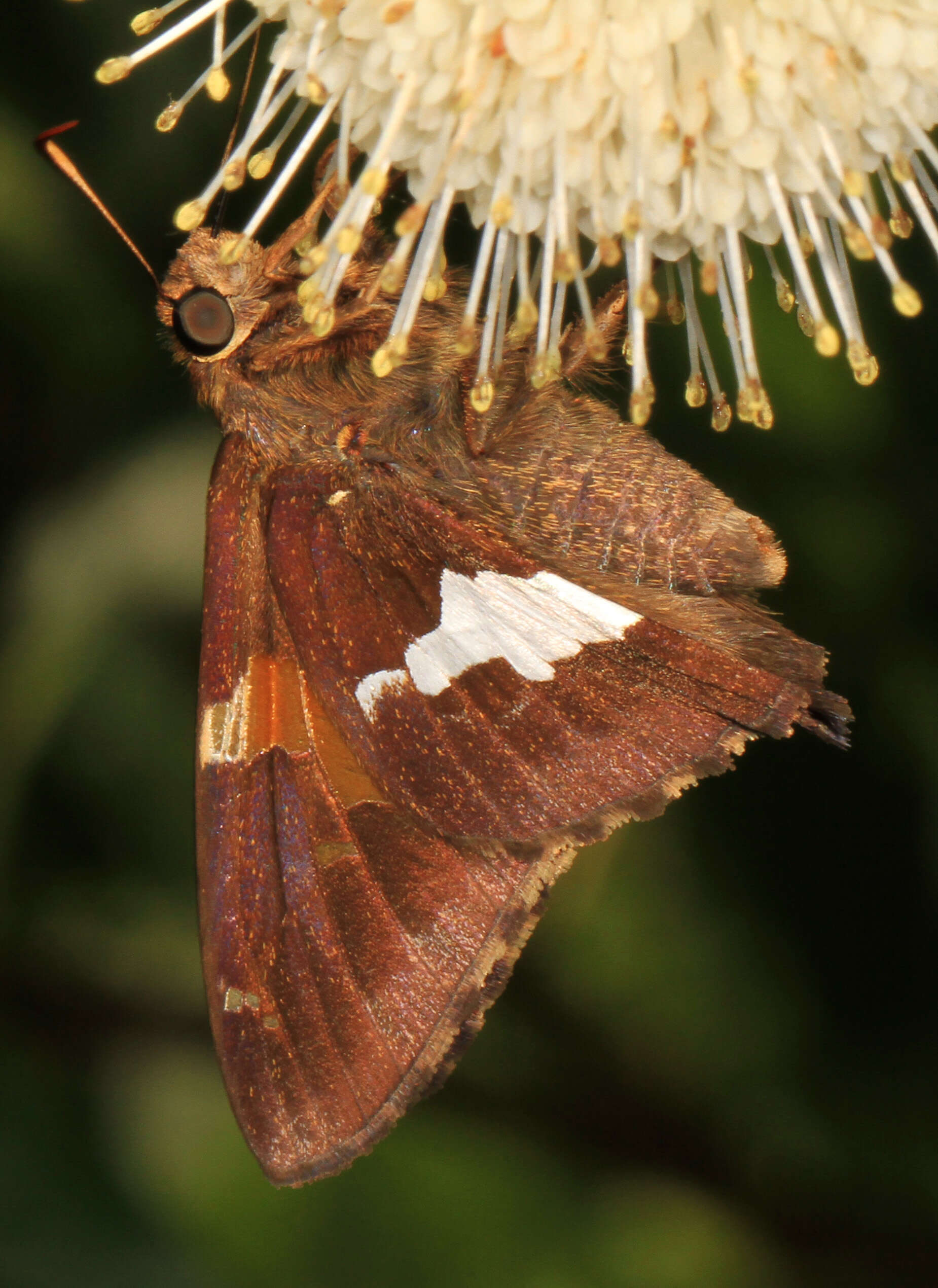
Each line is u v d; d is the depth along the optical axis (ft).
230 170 0.86
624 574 0.87
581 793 0.87
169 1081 0.96
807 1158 0.94
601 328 0.87
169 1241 0.95
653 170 0.85
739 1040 0.93
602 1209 0.94
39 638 0.94
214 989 0.87
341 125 0.86
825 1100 0.93
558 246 0.85
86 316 0.93
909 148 0.86
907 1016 0.93
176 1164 0.95
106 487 0.94
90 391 0.94
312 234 0.87
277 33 0.92
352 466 0.87
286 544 0.87
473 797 0.87
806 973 0.93
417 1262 0.94
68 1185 0.95
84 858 0.95
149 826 0.95
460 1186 0.95
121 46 0.92
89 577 0.94
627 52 0.85
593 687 0.86
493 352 0.87
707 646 0.86
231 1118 0.96
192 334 0.87
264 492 0.87
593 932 0.93
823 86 0.85
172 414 0.94
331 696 0.87
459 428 0.87
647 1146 0.94
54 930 0.95
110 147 0.93
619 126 0.85
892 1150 0.93
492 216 0.85
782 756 0.93
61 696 0.94
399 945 0.88
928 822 0.92
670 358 0.92
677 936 0.93
